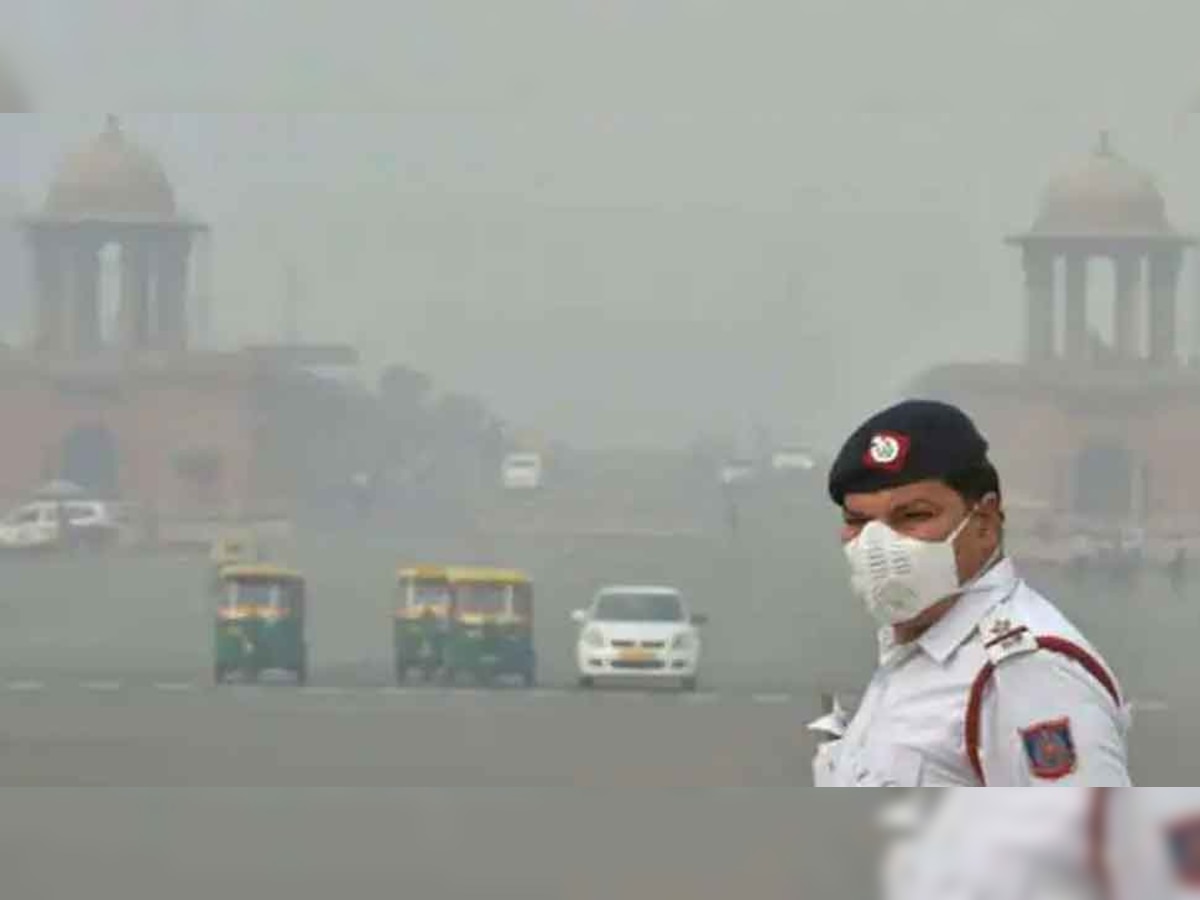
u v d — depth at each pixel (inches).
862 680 2100.1
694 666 2235.5
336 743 1892.2
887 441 325.1
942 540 320.5
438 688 2317.9
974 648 315.3
